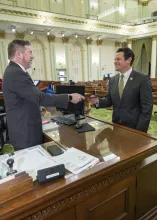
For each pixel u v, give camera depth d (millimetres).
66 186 777
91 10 10836
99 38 11562
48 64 10414
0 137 1873
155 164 1248
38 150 1141
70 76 11258
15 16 7320
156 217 1285
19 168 904
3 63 9031
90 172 865
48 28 8820
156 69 11695
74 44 11211
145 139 1287
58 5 9828
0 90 4102
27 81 1295
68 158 1007
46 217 759
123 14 12000
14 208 657
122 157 1005
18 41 1353
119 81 1812
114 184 1004
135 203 1166
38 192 736
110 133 1449
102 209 981
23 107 1397
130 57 1688
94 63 11977
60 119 1869
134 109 1728
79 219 893
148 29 10953
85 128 1563
